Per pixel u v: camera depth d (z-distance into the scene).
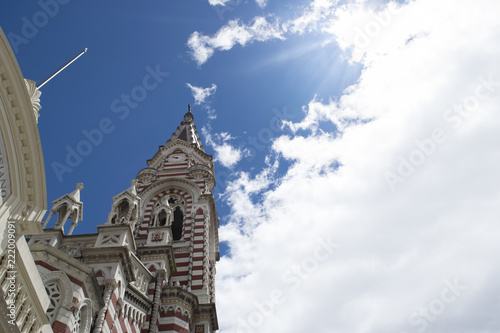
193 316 29.50
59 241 24.47
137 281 25.89
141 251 30.92
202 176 47.72
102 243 22.78
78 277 18.05
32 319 12.87
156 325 25.69
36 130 13.52
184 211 42.34
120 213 27.12
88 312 18.05
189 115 69.19
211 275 39.66
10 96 12.79
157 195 45.12
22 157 13.09
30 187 13.27
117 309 21.11
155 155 55.56
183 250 36.53
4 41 12.41
